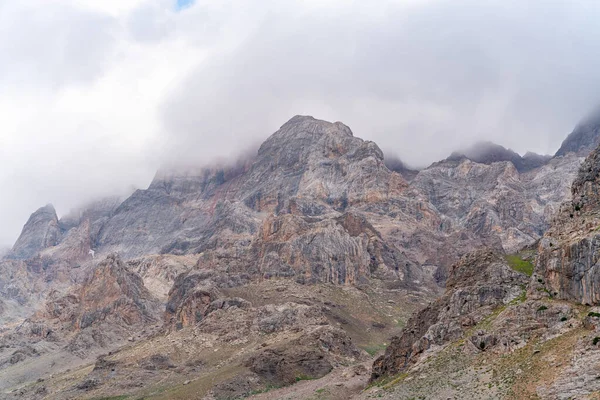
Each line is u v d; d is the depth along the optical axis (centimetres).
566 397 10569
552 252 14738
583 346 11850
